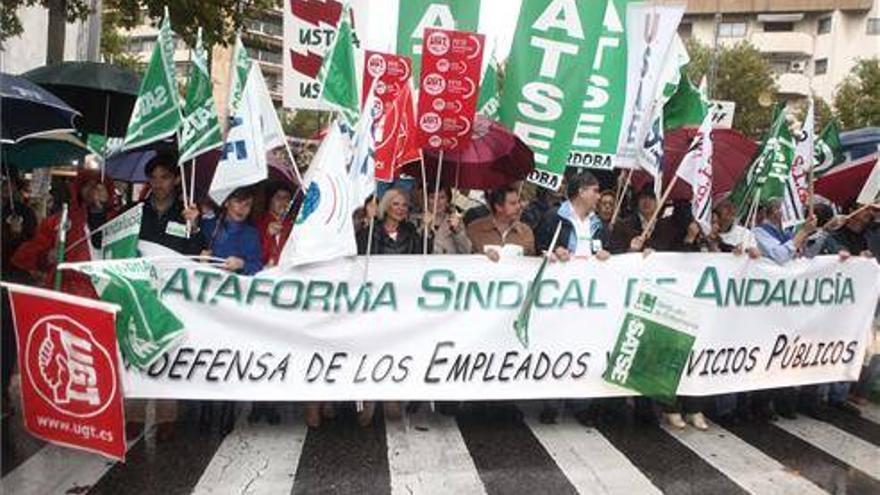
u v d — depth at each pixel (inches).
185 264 220.1
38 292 196.9
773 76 1756.9
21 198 333.4
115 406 194.4
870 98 1476.4
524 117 291.4
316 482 205.6
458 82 254.4
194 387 224.5
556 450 237.9
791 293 273.6
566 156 288.5
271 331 227.9
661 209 292.4
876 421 287.7
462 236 272.8
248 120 228.7
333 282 230.7
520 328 242.2
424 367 238.4
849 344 287.7
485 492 203.2
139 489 196.4
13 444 221.9
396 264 233.6
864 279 287.0
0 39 261.1
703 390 262.7
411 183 362.0
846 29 2409.0
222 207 252.5
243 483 203.2
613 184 367.9
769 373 274.1
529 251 273.7
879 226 327.3
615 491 207.0
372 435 244.5
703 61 1636.3
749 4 2484.0
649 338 252.1
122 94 327.9
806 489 213.9
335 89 236.8
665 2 305.6
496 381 243.1
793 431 270.1
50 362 197.9
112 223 232.7
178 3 500.1
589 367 249.3
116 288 213.0
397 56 286.0
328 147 227.5
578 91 286.8
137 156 391.2
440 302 237.6
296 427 249.3
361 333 233.8
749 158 351.6
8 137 284.0
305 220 226.7
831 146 331.0
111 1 576.4
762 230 272.7
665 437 255.9
